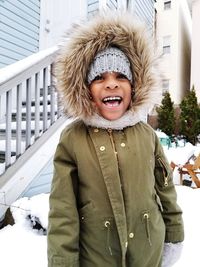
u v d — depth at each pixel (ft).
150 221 3.68
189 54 65.00
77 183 3.71
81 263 3.61
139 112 3.96
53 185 3.66
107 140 3.72
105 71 3.66
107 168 3.56
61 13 16.96
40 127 10.53
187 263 6.73
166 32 54.85
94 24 3.82
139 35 3.92
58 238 3.39
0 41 14.15
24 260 6.31
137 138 3.91
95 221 3.52
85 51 3.72
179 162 17.99
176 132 49.06
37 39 16.70
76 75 3.75
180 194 13.21
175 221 4.17
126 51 3.91
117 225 3.46
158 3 55.62
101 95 3.71
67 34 3.95
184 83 60.18
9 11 14.66
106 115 3.74
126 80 3.82
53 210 3.53
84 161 3.59
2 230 7.70
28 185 8.75
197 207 11.15
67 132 3.80
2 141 10.72
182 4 57.98
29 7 16.03
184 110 47.93
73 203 3.54
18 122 8.62
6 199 8.01
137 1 24.77
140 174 3.71
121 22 3.90
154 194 3.91
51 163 10.08
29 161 8.98
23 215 7.99
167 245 4.20
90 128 3.83
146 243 3.64
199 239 8.05
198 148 25.08
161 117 48.19
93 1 15.70
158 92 4.13
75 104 3.77
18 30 15.28
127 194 3.59
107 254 3.53
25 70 8.51
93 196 3.54
